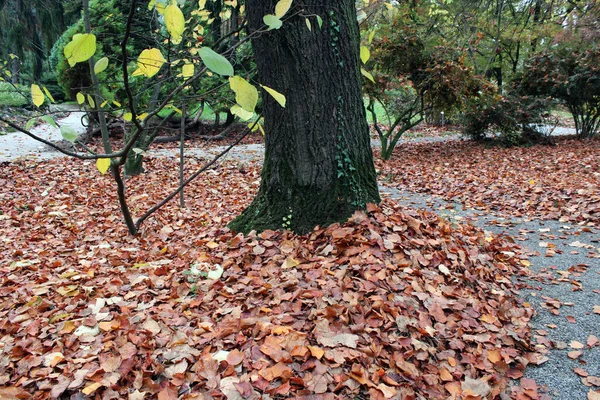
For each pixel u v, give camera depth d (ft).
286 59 9.49
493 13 51.98
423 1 39.63
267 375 5.63
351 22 9.90
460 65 32.01
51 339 6.60
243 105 3.66
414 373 6.12
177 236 12.50
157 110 6.49
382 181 25.25
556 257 11.85
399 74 32.65
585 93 36.70
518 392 6.24
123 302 7.67
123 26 23.56
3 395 5.28
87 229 14.33
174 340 6.37
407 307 7.38
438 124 59.52
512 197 19.12
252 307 7.20
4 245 12.52
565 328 8.05
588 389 6.32
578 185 19.83
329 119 9.77
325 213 9.81
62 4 51.57
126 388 5.51
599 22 38.37
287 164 10.07
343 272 7.95
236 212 16.34
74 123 46.91
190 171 26.27
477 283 9.17
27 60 63.10
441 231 10.48
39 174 23.66
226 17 14.98
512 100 37.65
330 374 5.77
